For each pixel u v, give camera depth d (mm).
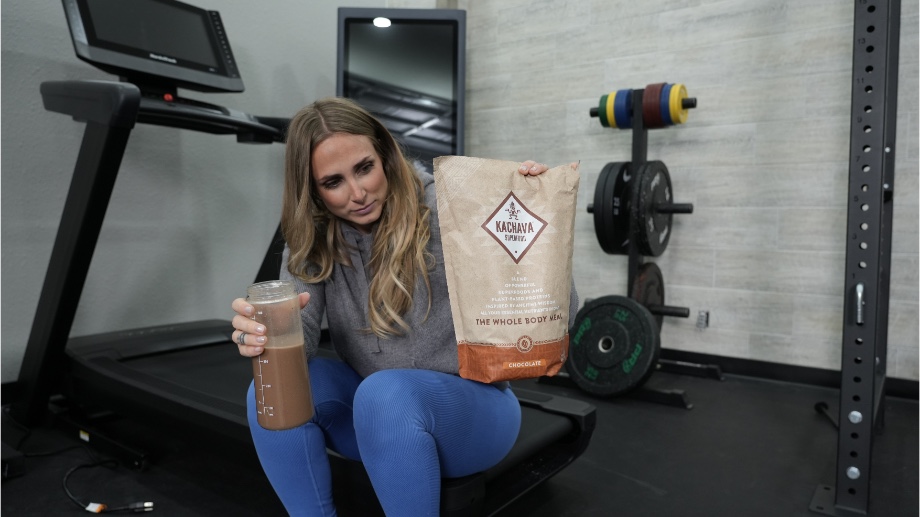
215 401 1646
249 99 2932
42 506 1545
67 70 2363
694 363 2938
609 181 2615
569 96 3166
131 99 1724
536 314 980
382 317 1104
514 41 3309
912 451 1940
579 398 2516
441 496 1093
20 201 2258
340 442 1200
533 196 997
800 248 2668
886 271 2086
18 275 2270
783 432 2111
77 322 2412
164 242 2666
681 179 2920
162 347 2242
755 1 2688
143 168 2570
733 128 2777
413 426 954
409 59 2943
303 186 1051
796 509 1562
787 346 2727
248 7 2891
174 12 2250
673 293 2986
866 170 1511
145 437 2021
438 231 1130
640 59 2965
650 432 2113
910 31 2387
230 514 1509
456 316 1009
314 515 1103
